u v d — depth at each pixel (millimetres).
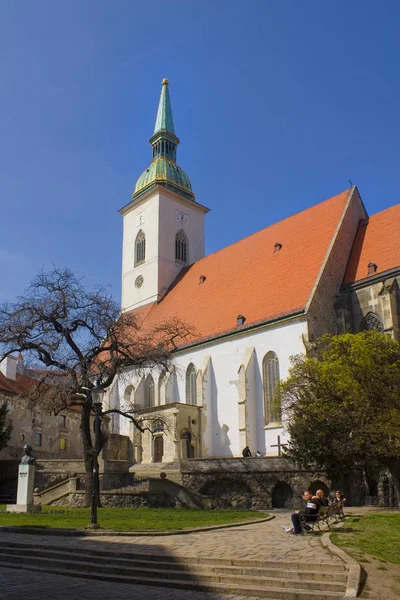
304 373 37875
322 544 18875
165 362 42969
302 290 51750
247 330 53125
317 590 14297
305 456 35562
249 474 39938
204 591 15141
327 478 37188
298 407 36969
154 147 89250
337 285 51938
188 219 83875
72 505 39406
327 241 55188
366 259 52375
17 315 38844
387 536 20219
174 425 53594
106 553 18656
